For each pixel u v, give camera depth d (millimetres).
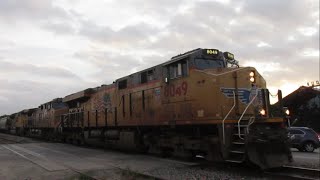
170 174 13000
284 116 14406
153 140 19125
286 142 13422
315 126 41156
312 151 24719
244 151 12711
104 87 25734
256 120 13586
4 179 12695
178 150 16578
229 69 14609
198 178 12039
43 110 45312
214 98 14258
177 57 17016
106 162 17094
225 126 13547
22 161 17906
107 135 24391
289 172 13289
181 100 16203
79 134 30531
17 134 62500
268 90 14961
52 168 15094
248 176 12281
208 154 14383
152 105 18688
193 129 15898
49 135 41125
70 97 33125
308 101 42469
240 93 14492
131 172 13188
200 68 15695
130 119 21062
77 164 16375
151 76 19031
